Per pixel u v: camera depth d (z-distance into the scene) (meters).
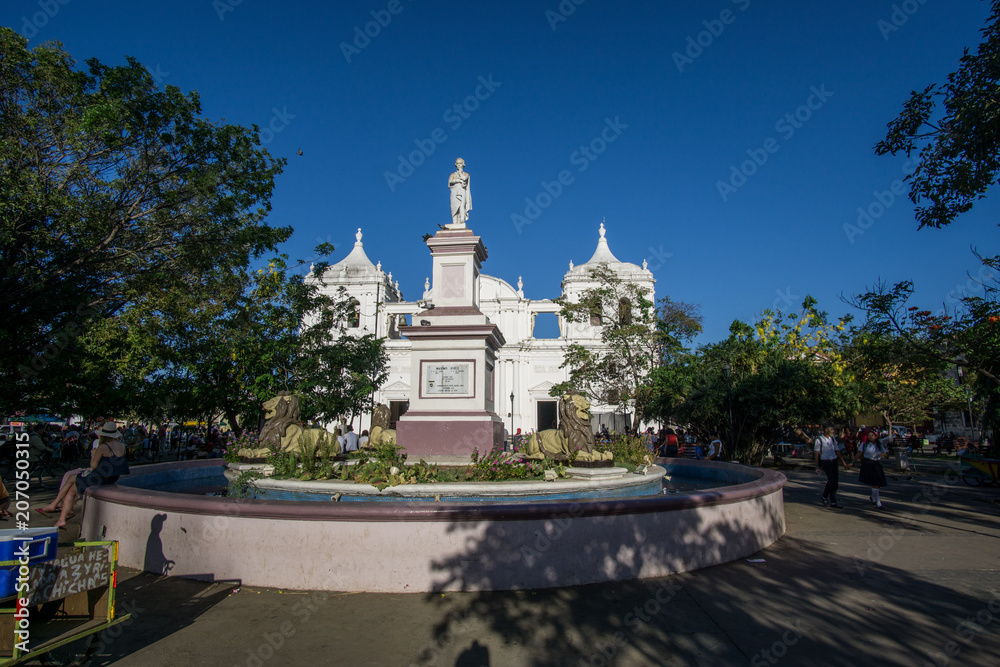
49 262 11.54
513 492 8.00
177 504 6.18
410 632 4.66
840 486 15.02
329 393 21.62
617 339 26.95
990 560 6.91
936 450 33.12
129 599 5.44
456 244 11.23
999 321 12.46
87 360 15.36
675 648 4.34
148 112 11.30
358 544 5.71
